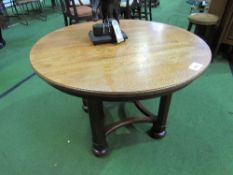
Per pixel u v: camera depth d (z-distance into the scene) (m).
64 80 0.88
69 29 1.47
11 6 4.41
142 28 1.46
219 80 2.19
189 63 0.99
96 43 1.21
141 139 1.53
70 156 1.42
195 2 4.38
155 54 1.09
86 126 1.65
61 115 1.76
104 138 1.34
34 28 3.72
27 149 1.47
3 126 1.66
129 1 2.99
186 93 2.00
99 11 1.30
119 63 1.01
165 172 1.31
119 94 0.81
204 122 1.67
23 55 2.78
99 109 1.16
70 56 1.09
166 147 1.47
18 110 1.83
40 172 1.32
